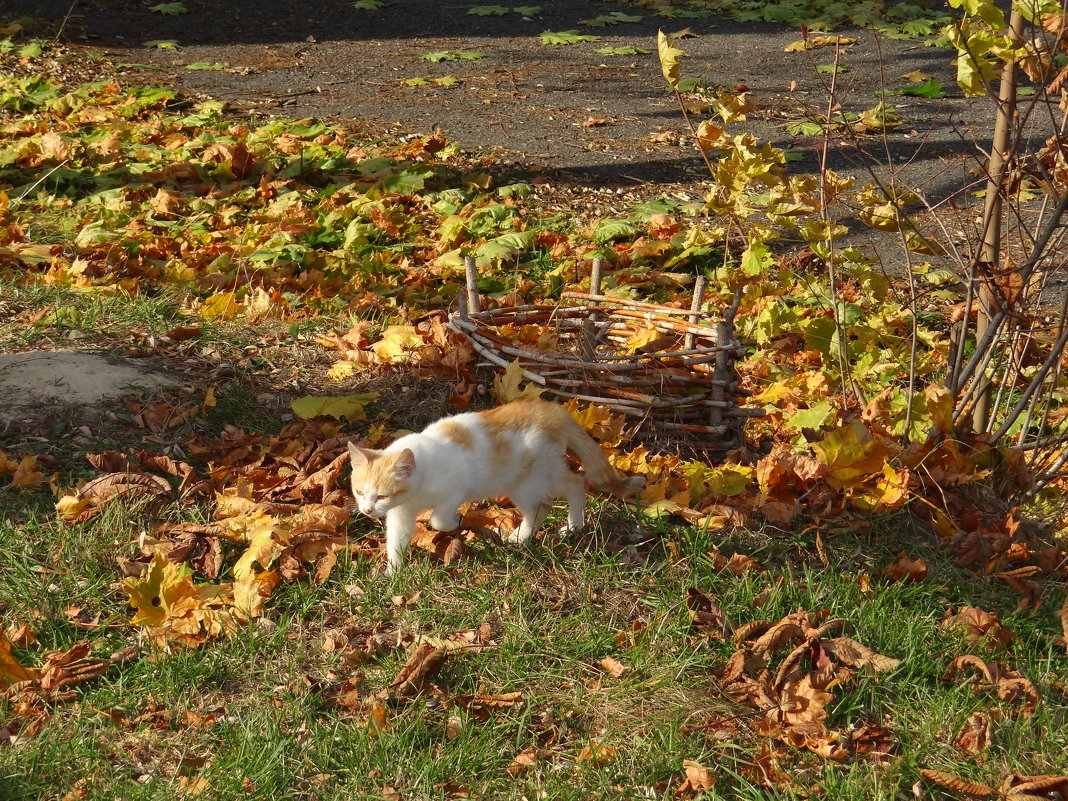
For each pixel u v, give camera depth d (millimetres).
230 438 5801
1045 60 5496
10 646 5242
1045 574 5605
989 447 5762
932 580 5520
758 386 6316
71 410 5785
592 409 5766
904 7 13062
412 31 12570
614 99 10320
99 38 11516
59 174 7484
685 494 5609
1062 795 5109
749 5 13641
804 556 5539
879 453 5648
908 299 6066
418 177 7664
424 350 6039
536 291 6664
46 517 5523
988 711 5242
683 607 5383
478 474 5449
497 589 5410
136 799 5047
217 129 8828
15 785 5055
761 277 6539
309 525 5516
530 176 8289
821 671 5273
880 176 8227
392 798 5074
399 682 5230
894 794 5090
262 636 5309
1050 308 6598
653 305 6133
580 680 5262
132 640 5316
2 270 6480
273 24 12539
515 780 5109
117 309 6223
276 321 6277
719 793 5102
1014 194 5645
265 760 5109
